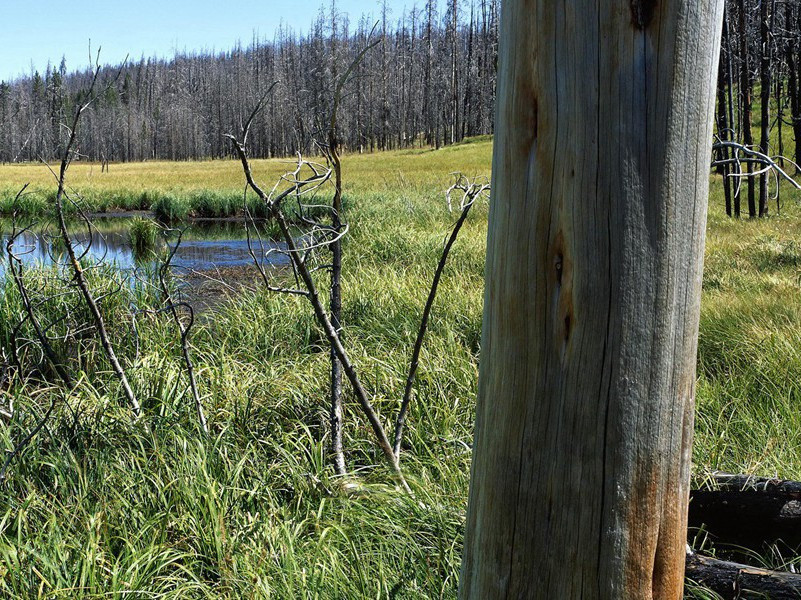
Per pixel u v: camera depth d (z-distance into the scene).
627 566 1.26
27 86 94.69
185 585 2.50
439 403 4.18
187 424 3.84
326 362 4.85
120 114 107.00
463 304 6.86
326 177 2.88
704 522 3.00
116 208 28.31
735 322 6.03
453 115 88.38
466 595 1.44
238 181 36.28
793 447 3.68
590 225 1.18
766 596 2.35
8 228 18.67
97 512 2.81
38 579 2.50
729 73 15.05
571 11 1.15
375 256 11.25
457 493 3.14
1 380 4.94
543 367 1.25
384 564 2.59
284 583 2.41
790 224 15.14
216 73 135.38
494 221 1.32
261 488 3.18
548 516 1.27
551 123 1.19
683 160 1.18
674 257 1.20
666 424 1.25
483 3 83.81
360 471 3.63
